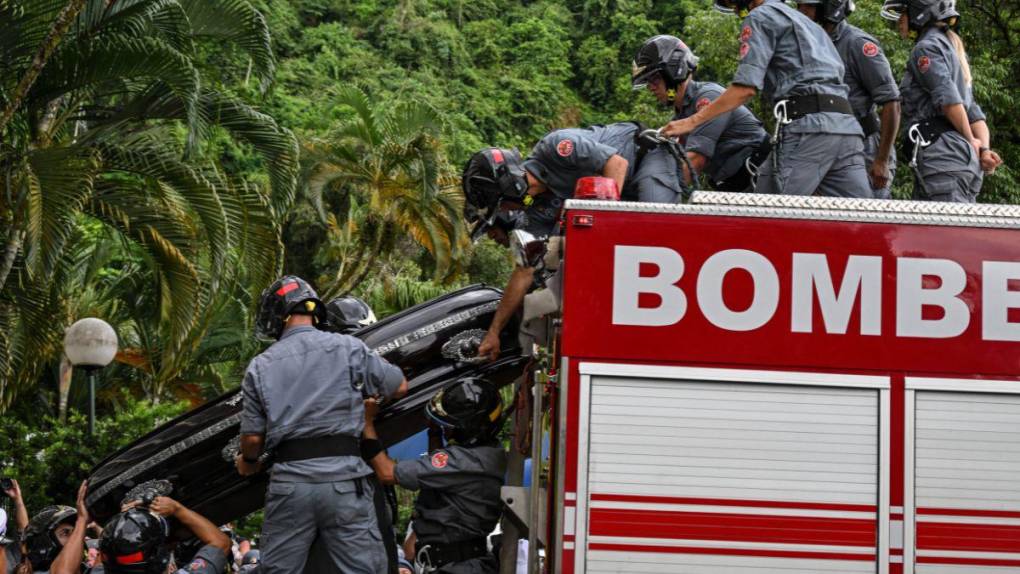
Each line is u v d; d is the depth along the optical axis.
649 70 7.56
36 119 16.03
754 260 5.20
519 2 105.00
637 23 98.88
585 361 5.13
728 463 5.09
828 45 6.91
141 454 6.83
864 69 7.34
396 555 6.28
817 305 5.19
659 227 5.21
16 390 18.39
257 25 16.84
